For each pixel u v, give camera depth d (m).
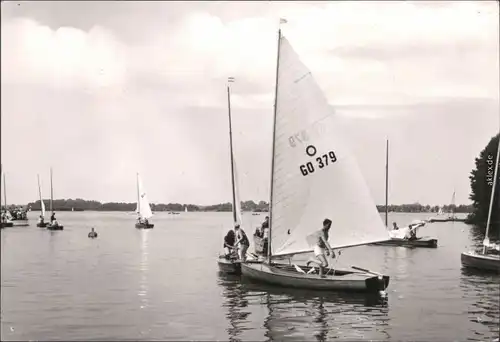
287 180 31.64
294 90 31.28
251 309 25.97
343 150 31.02
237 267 36.75
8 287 33.25
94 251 60.75
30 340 21.06
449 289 31.20
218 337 21.39
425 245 61.38
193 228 120.44
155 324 23.44
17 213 118.19
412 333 21.53
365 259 49.34
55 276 38.38
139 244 71.44
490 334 21.38
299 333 21.84
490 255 39.25
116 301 28.45
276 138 31.70
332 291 28.92
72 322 23.89
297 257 47.47
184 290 31.61
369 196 30.73
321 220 31.30
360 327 22.61
